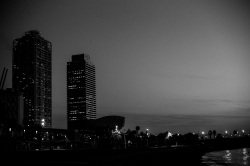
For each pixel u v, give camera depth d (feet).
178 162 501.56
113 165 161.38
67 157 241.35
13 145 530.68
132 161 307.78
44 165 123.24
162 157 439.63
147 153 362.53
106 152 295.69
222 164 462.60
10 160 155.22
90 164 118.01
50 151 221.25
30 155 204.44
